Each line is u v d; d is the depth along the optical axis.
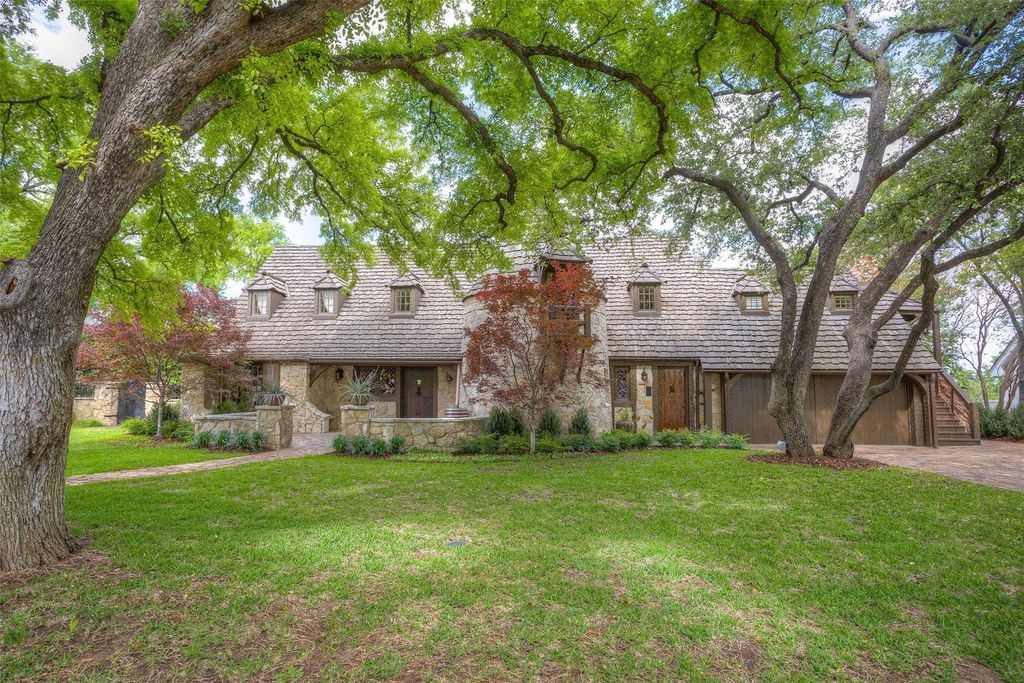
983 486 7.65
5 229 8.89
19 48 6.45
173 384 15.25
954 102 8.80
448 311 17.38
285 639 2.95
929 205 8.98
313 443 13.46
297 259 19.95
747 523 5.57
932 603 3.58
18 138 7.15
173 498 6.57
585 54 7.31
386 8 6.24
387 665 2.69
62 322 4.08
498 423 12.34
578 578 3.91
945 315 25.41
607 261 17.97
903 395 15.23
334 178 9.05
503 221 9.38
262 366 16.91
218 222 8.97
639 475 8.37
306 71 5.54
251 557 4.28
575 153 9.32
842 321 16.08
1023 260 13.79
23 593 3.48
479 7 6.84
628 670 2.68
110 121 4.27
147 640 2.91
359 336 16.88
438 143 8.95
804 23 9.17
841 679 2.66
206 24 4.30
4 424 3.87
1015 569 4.25
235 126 7.05
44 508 4.07
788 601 3.56
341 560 4.25
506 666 2.71
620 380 15.90
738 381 15.49
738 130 11.09
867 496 6.92
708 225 12.30
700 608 3.43
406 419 11.74
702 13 7.16
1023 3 6.95
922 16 8.68
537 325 10.65
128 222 8.55
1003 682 2.67
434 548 4.61
